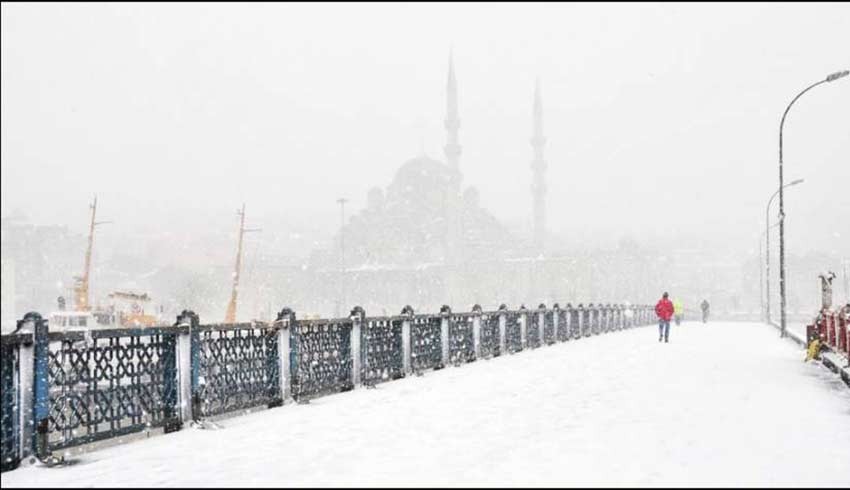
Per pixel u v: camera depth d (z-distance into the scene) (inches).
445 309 645.9
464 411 352.5
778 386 454.3
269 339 395.9
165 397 321.1
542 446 264.7
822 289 682.8
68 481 229.3
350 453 257.1
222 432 313.1
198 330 338.0
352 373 476.7
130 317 2536.9
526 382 482.3
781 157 1261.1
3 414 249.1
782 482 215.5
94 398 288.4
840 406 371.2
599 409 353.7
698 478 218.7
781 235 1233.4
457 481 213.5
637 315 2059.5
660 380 482.3
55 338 271.6
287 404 403.2
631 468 230.5
